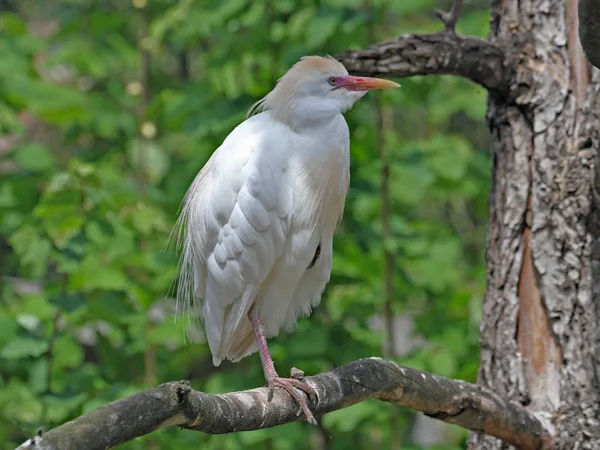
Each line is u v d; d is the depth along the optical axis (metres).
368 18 10.00
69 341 9.77
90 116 12.23
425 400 5.96
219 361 7.34
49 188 9.97
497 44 6.56
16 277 12.71
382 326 12.62
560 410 6.26
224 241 6.93
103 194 10.05
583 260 6.25
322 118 6.95
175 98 11.52
